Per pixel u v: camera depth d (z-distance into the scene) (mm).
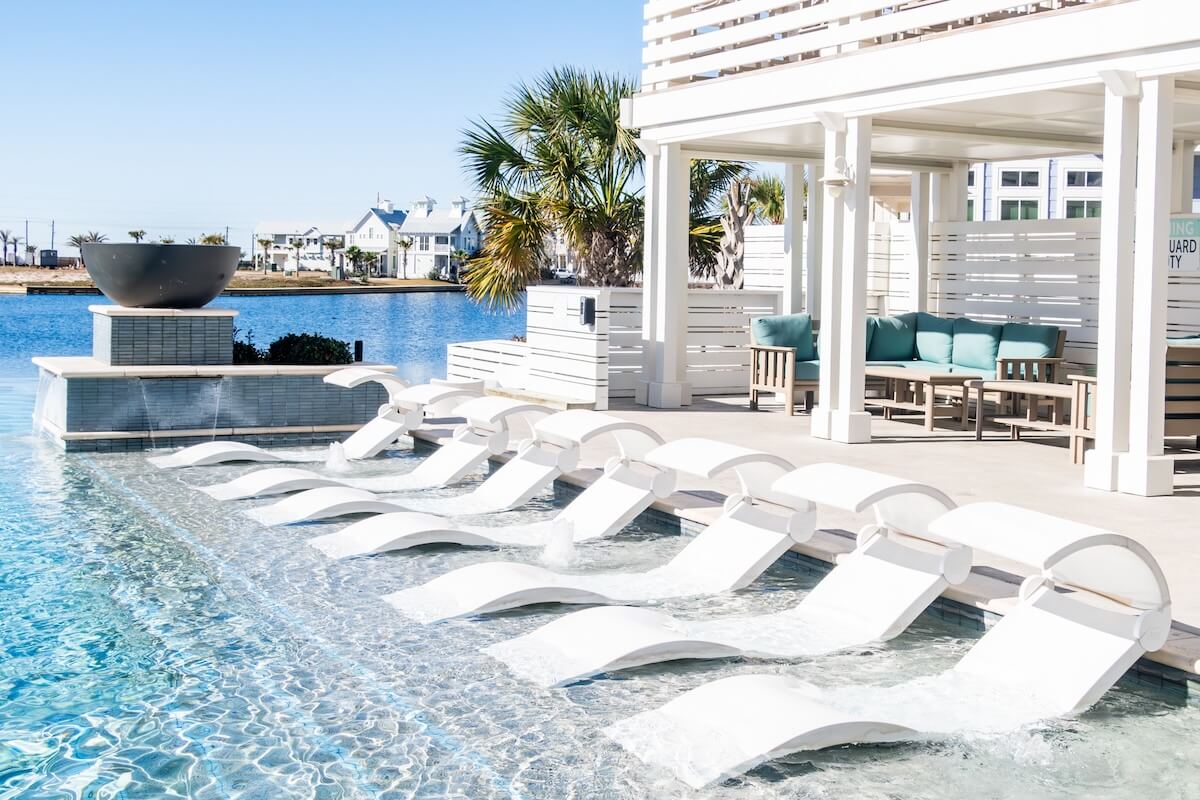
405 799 3891
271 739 4387
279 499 8789
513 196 19109
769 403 14703
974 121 11797
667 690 4949
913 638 5797
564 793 3949
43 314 36062
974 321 13867
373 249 100688
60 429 11391
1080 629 5160
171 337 11906
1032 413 11203
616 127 18312
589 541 7773
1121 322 8469
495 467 10406
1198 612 5441
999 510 5387
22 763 4145
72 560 6965
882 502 6309
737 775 4094
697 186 20734
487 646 5465
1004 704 4824
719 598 6422
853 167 10781
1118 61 8328
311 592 6359
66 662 5207
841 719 4258
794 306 15898
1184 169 13781
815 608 6105
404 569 6871
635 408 13953
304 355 12711
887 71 10211
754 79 11828
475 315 43000
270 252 102625
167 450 11297
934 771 4207
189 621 5824
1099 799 4016
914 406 12438
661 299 13992
